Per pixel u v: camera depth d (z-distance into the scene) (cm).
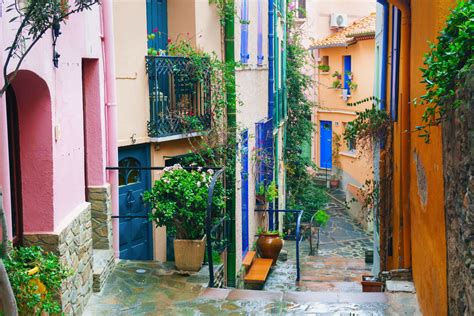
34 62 658
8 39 602
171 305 808
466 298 482
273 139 1806
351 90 2917
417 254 827
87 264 818
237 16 1335
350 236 2227
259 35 1639
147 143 1112
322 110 3155
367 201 1355
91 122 927
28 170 707
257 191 1609
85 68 921
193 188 884
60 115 741
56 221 720
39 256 612
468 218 468
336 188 3000
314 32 3297
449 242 555
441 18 627
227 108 1275
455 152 514
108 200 934
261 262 1505
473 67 452
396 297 840
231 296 838
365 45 2766
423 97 552
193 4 1197
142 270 926
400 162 970
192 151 1175
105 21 955
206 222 887
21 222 709
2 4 582
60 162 738
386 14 1239
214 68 1189
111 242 943
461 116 485
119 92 1048
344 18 3284
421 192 771
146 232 1116
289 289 1299
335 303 821
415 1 849
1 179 596
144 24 1088
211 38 1264
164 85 1151
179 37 1210
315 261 1772
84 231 810
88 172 930
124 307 801
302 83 2352
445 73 506
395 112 1071
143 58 1092
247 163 1461
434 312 659
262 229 1627
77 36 808
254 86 1573
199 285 871
